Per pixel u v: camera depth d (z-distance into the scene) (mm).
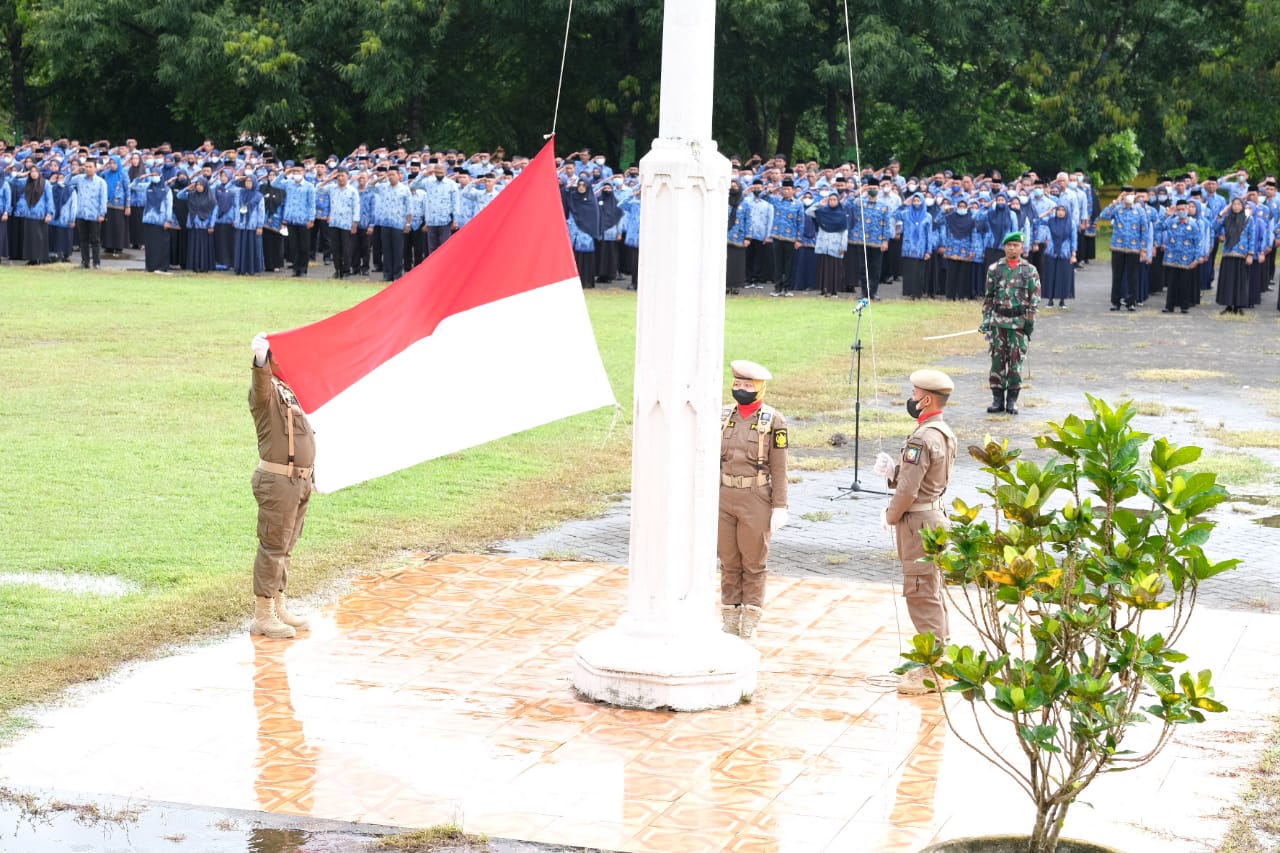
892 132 46844
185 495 13531
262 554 9703
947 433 9055
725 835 6934
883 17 39531
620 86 42219
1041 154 45406
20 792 7289
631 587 8805
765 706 8680
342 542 12180
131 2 43312
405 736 8109
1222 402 19078
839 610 10609
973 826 7070
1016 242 17875
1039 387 20234
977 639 9969
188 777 7512
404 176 30906
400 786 7438
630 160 43656
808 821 7098
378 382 9578
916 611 9062
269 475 9586
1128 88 42688
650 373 8547
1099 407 5871
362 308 9641
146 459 14922
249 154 35531
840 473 15312
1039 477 6023
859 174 30453
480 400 9469
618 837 6891
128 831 6871
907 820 7125
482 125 47344
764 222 30500
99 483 13891
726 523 9703
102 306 26234
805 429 17422
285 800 7246
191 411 17422
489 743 8023
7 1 48750
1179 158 45969
